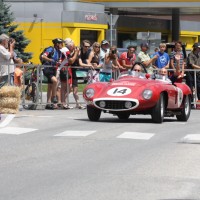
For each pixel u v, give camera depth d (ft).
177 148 50.67
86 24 205.77
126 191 35.14
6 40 79.66
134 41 231.71
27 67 85.35
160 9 234.79
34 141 53.47
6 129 60.95
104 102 67.46
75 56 88.33
